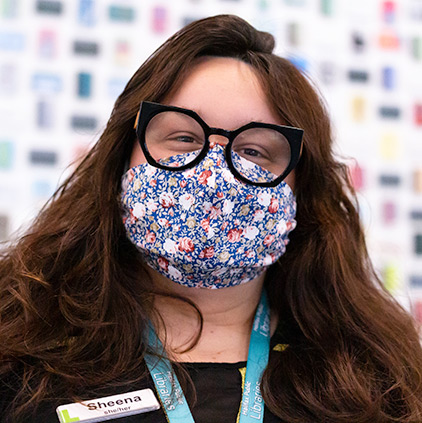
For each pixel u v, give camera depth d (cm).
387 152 201
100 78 187
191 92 113
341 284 124
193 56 114
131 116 117
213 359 112
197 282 112
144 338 111
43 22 186
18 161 180
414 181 202
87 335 108
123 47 190
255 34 122
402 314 134
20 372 104
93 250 117
